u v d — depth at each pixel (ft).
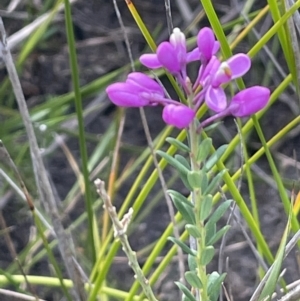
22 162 1.19
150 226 1.24
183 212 0.51
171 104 0.46
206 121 0.48
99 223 1.15
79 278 0.72
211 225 0.52
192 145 0.49
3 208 1.22
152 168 1.32
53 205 0.71
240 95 0.47
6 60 0.67
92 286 0.78
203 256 0.52
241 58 0.46
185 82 0.47
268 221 1.22
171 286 1.10
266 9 0.78
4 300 1.00
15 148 1.21
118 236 0.53
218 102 0.45
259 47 0.65
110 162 1.07
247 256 1.15
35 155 0.70
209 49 0.47
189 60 0.48
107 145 1.23
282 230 1.21
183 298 0.55
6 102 1.33
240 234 1.17
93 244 0.77
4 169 1.08
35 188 1.16
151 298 0.55
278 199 1.26
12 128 1.24
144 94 0.47
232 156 1.23
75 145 1.36
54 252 1.16
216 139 1.35
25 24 1.30
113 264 1.17
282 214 1.23
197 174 0.49
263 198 1.26
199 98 0.47
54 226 0.71
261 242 0.66
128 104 0.47
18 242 1.19
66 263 0.72
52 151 1.24
